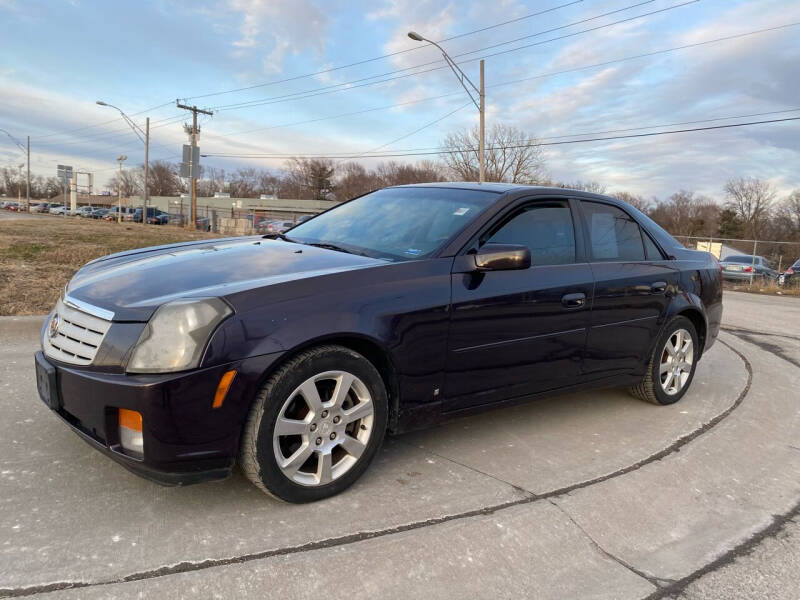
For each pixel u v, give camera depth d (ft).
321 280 9.20
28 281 26.76
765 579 8.14
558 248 12.55
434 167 226.99
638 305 13.85
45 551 7.52
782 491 10.93
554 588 7.64
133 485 9.38
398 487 9.92
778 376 19.75
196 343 7.91
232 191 387.75
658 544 8.89
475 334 10.69
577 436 12.88
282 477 8.71
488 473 10.70
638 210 15.34
